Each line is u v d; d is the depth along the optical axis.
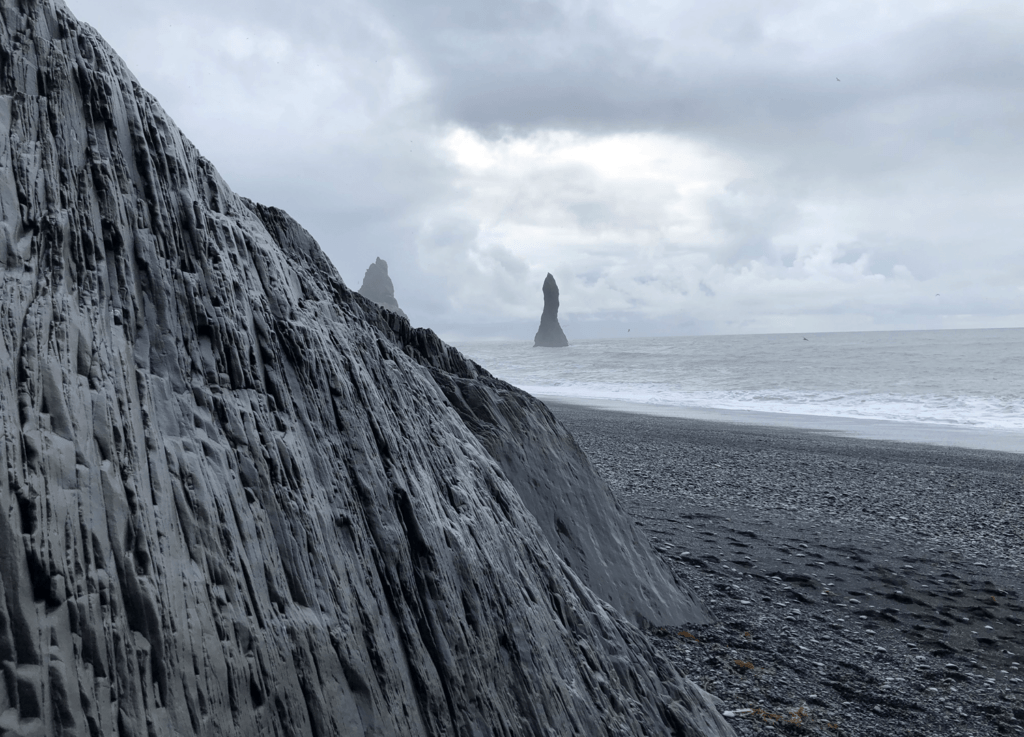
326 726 2.42
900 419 34.19
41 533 1.89
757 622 7.85
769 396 45.78
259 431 2.84
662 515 13.12
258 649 2.33
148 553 2.15
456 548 3.50
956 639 8.01
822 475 18.77
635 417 33.25
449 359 7.11
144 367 2.55
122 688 1.91
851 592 9.36
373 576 2.99
